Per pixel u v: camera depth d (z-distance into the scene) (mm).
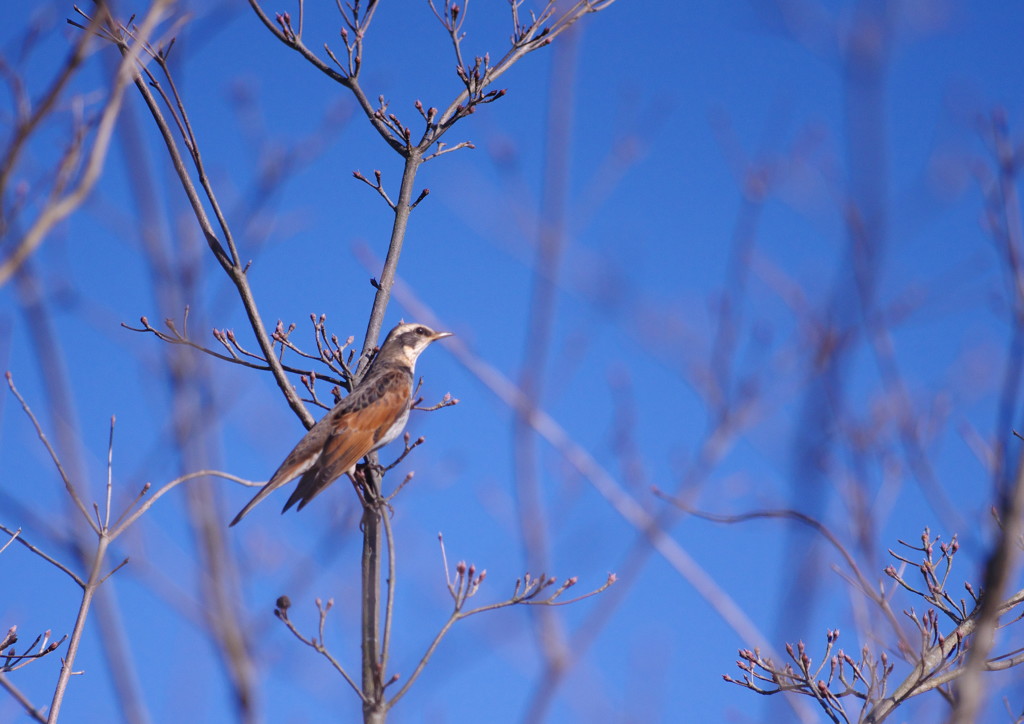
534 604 10562
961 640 11211
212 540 7629
